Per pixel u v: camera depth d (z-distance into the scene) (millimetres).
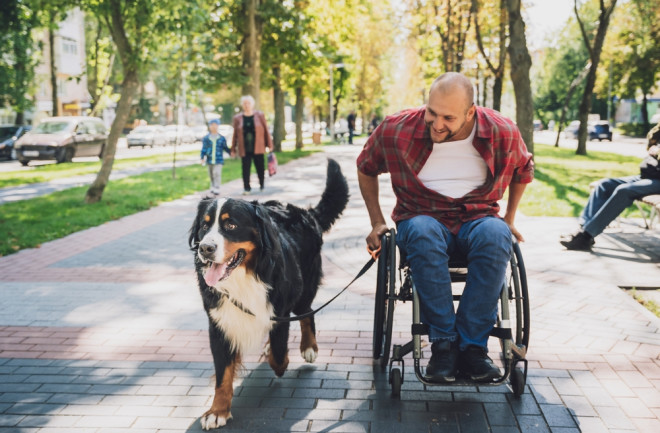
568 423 3393
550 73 74562
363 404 3676
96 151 26281
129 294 6094
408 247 3492
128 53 11930
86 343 4754
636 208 10664
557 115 78312
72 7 11945
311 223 4340
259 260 3428
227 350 3477
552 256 7332
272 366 3912
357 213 10727
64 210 11422
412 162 3684
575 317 5168
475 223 3574
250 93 22906
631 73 50750
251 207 3428
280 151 29500
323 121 67188
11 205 12227
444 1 26734
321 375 4105
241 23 23078
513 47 15422
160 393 3865
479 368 3379
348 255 7641
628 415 3482
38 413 3611
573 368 4125
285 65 27188
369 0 48469
